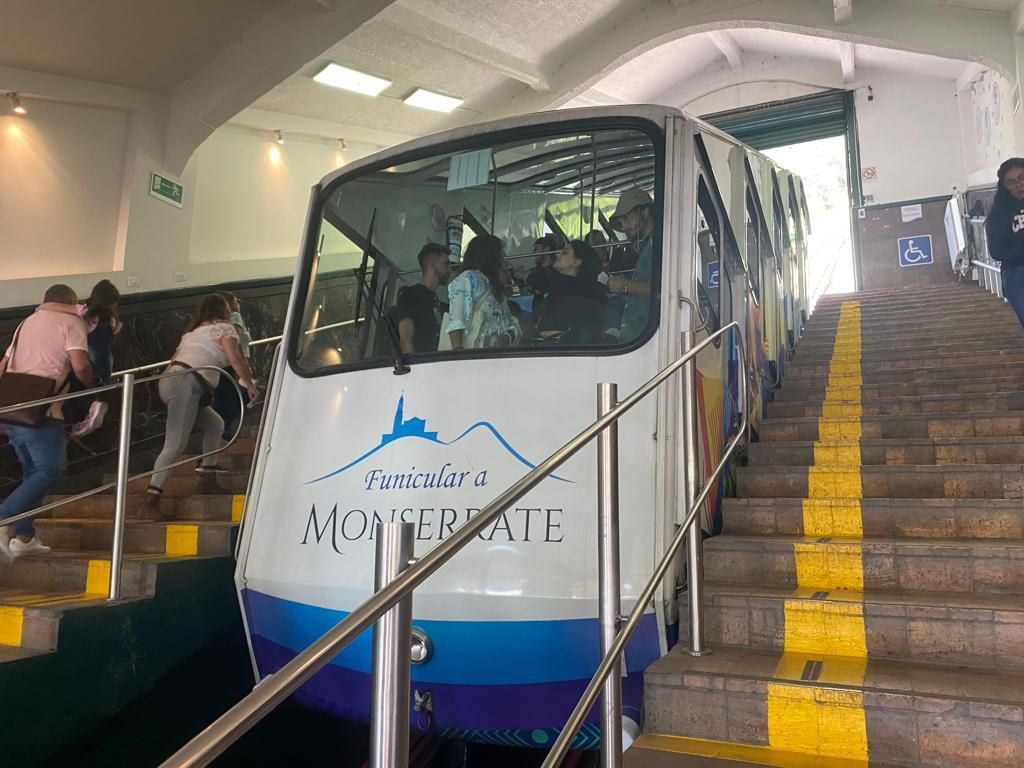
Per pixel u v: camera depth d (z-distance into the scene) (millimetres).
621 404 2033
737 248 4031
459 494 2674
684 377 2611
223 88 6512
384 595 1176
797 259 8281
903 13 7809
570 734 1529
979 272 10008
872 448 4012
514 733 2557
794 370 6125
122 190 6465
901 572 2805
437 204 3469
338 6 6281
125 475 3502
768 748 2137
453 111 8953
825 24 8008
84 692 3141
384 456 2875
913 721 2016
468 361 2984
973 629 2363
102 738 3199
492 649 2492
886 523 3248
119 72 6219
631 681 2494
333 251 3609
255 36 6406
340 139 8633
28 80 5820
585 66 8797
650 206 3051
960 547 2740
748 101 13797
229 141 7586
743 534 3463
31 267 5848
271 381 3414
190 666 3646
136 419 6016
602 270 3068
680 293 2877
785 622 2588
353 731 4156
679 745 2162
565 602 2449
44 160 5977
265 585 2908
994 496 3410
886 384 5301
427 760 2926
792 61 13500
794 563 2945
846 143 13031
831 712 2094
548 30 8180
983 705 1954
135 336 6172
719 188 3666
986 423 4172
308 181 8406
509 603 2482
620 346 2840
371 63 7484
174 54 6266
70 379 4086
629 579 2457
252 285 7391
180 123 6684
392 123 8844
